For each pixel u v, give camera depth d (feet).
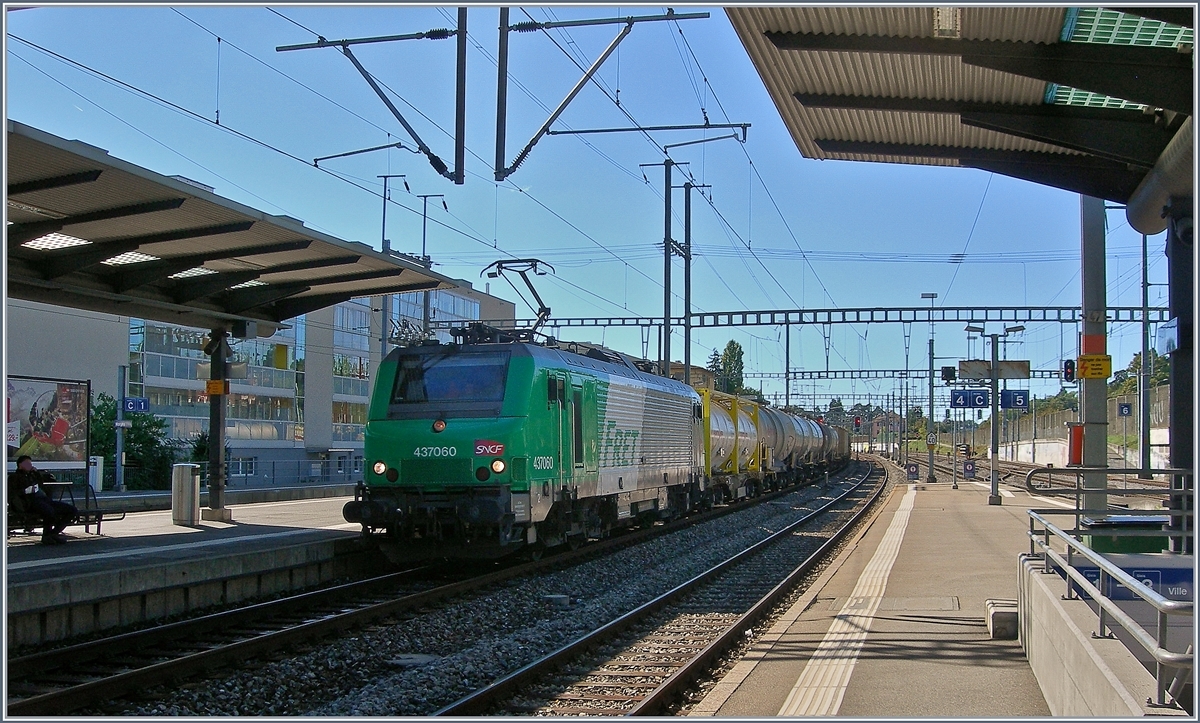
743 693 27.45
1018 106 37.47
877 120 40.37
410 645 36.96
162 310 57.31
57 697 26.13
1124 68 31.32
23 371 120.67
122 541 50.31
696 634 38.40
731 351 342.44
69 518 49.11
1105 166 42.50
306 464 180.45
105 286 51.44
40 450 53.98
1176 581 33.94
